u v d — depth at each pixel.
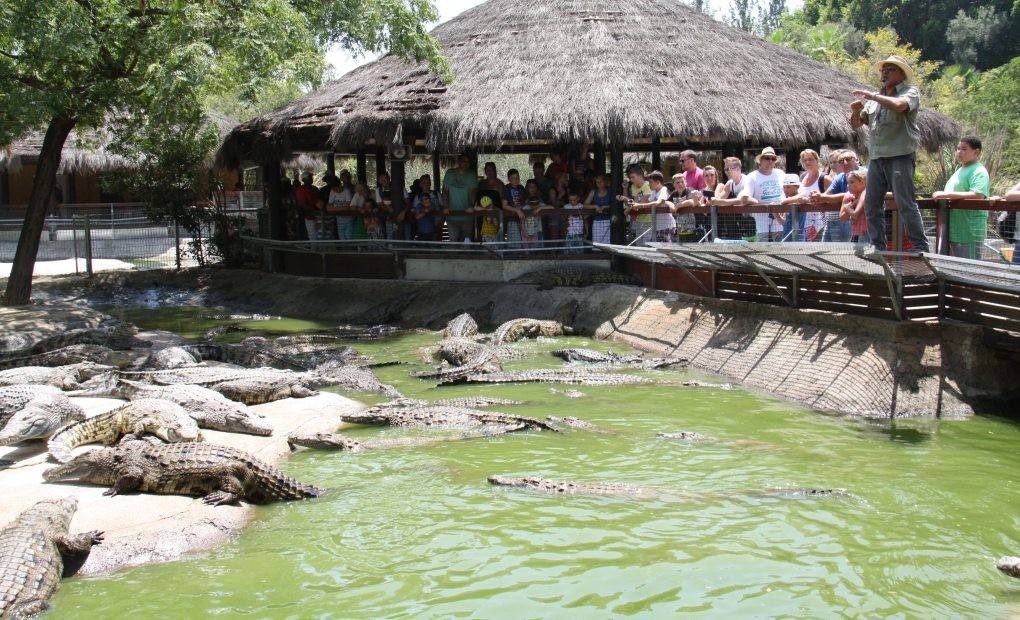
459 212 15.53
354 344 13.10
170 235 23.00
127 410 7.39
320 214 17.45
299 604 4.87
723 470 6.89
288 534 5.82
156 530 5.72
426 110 14.83
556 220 15.48
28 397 7.27
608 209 14.91
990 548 5.44
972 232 8.38
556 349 12.01
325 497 6.49
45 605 4.78
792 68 16.75
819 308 9.77
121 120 18.22
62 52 12.31
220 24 12.12
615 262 14.91
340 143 15.38
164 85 11.65
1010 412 8.23
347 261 17.02
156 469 6.35
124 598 4.95
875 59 47.41
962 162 8.79
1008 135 35.00
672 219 12.70
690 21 17.52
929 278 8.64
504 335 12.54
